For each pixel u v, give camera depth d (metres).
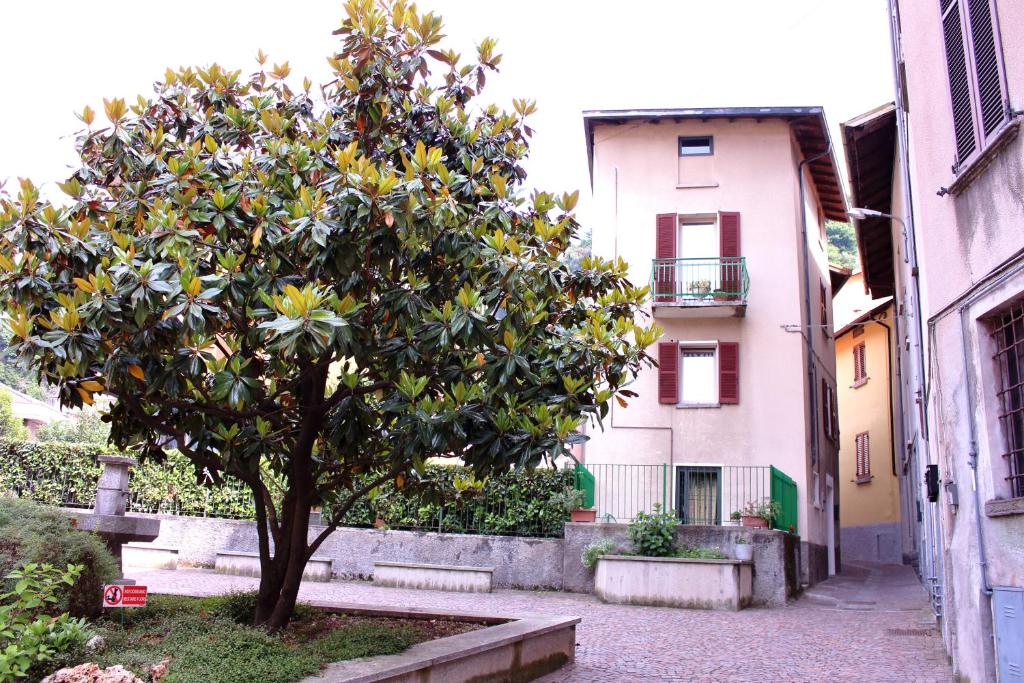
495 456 6.46
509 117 8.41
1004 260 6.41
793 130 21.00
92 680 4.91
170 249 6.18
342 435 6.59
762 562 15.59
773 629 12.13
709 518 18.98
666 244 20.39
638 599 14.83
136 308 5.66
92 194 7.27
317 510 17.72
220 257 6.16
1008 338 6.71
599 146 21.28
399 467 7.45
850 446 32.41
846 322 36.06
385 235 6.26
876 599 16.52
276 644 6.02
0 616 5.19
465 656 6.58
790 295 19.86
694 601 14.68
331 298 5.95
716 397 19.69
